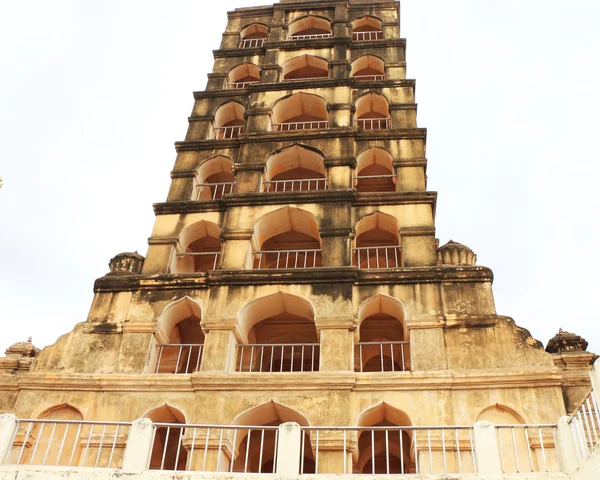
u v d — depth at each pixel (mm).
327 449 17906
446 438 17984
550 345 21031
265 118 28969
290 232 26766
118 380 19906
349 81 30078
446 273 21516
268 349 24812
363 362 24266
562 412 18016
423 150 26750
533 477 13180
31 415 19469
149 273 23312
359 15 35719
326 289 21500
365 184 28125
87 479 13844
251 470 21859
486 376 18750
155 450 21375
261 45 35125
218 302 21609
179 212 25297
